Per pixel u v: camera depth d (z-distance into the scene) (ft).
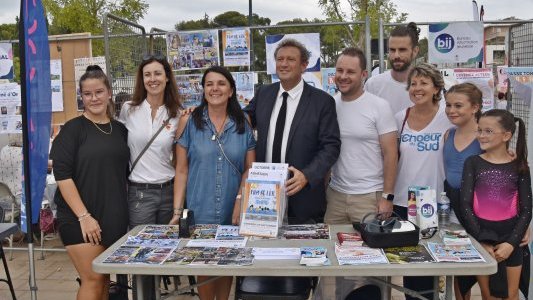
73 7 32.04
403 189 10.50
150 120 10.57
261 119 10.48
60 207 9.74
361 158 10.48
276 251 8.25
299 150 10.07
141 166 10.56
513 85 13.70
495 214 9.16
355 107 10.44
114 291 10.69
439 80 10.02
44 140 10.05
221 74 9.86
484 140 9.21
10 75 17.29
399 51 12.16
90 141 9.70
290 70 10.04
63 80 17.13
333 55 20.39
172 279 14.37
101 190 9.68
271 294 9.06
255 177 9.30
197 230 9.56
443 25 14.44
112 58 16.22
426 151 10.26
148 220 10.65
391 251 8.15
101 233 9.67
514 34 16.14
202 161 10.00
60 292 14.10
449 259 7.72
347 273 7.52
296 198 10.27
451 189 9.84
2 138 18.83
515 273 9.34
